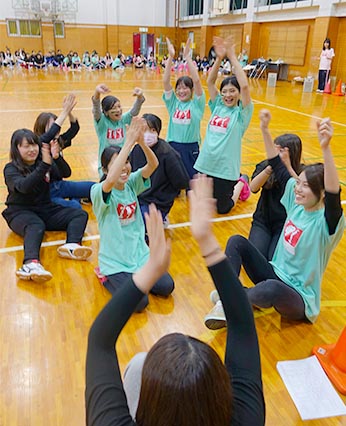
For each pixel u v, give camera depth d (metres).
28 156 2.72
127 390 1.08
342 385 1.72
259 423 0.76
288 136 2.48
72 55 21.12
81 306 2.25
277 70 15.62
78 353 1.90
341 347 1.80
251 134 6.69
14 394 1.67
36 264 2.44
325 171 1.70
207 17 19.84
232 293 0.88
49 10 21.67
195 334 2.06
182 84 3.83
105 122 3.60
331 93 12.17
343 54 12.95
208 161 3.44
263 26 16.48
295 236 2.01
